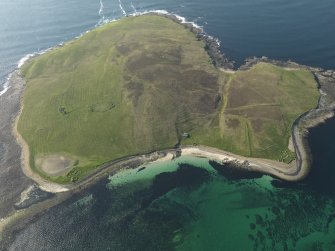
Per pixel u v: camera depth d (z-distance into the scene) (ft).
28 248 313.53
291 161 357.00
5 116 458.50
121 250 305.73
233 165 361.10
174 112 422.82
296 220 313.94
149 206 334.24
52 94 475.31
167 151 383.45
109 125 417.69
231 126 399.85
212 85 454.40
